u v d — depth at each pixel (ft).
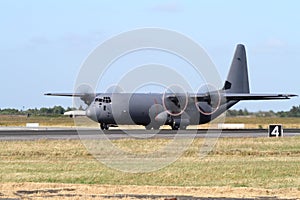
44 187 219.61
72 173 264.93
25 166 287.69
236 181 248.32
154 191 214.07
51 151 360.28
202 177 258.78
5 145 391.65
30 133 546.26
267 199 199.72
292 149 395.14
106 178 254.27
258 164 303.07
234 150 384.68
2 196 200.54
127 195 205.26
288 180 250.57
